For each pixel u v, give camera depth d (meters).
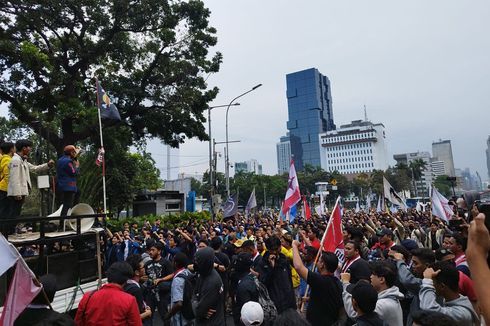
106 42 19.17
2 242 3.06
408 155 168.38
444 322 2.30
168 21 20.02
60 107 16.45
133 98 20.44
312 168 115.50
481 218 1.86
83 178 16.06
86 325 3.71
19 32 17.80
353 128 155.88
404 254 5.59
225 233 13.59
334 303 4.21
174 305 5.39
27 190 6.01
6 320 2.91
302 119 189.88
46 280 3.50
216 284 4.68
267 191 87.38
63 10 17.59
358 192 105.06
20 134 27.30
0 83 17.59
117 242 10.77
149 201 30.12
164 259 7.43
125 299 3.79
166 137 22.55
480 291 1.74
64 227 6.25
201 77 21.98
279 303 5.56
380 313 3.71
